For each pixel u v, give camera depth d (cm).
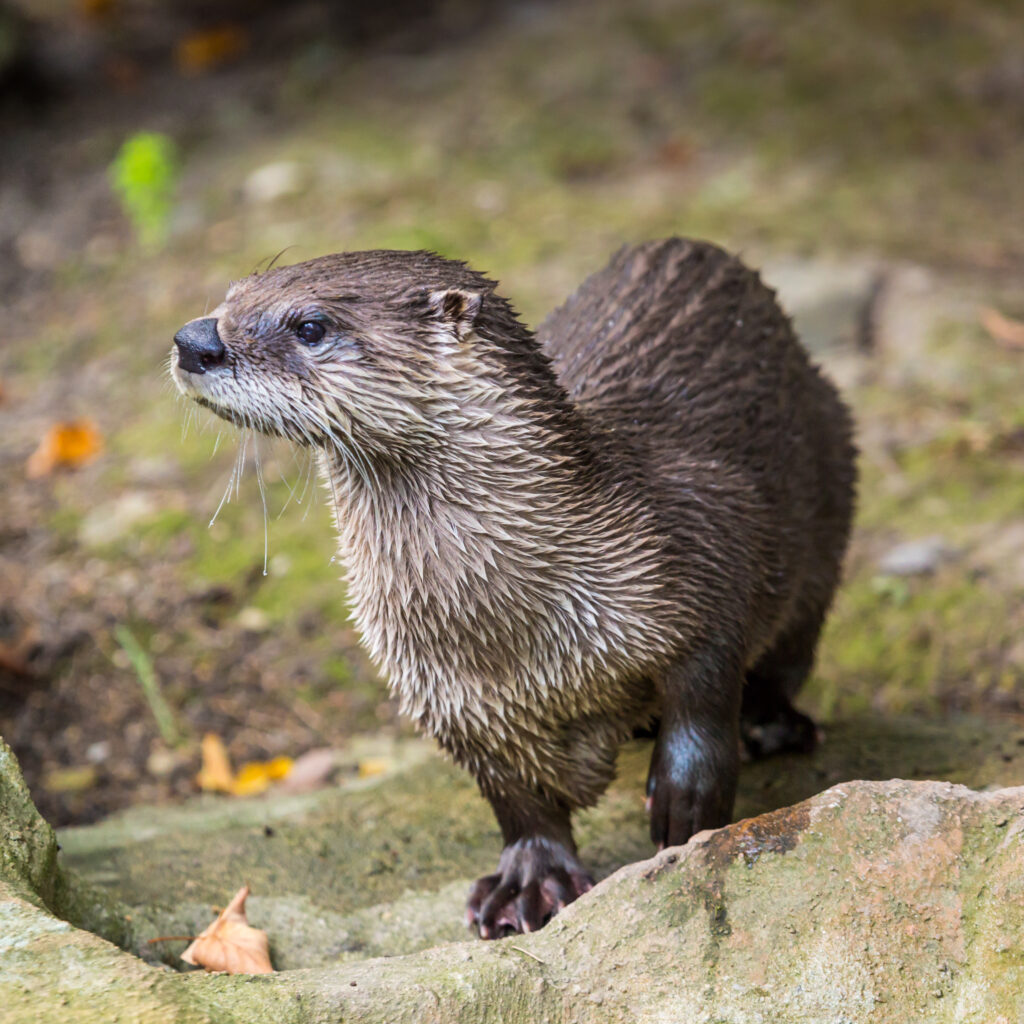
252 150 1647
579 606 544
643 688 580
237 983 447
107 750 864
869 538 947
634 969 464
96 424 1185
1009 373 1098
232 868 651
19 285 1432
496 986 458
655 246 709
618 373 623
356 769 834
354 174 1544
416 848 672
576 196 1481
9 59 1806
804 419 688
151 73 1909
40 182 1639
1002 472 988
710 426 625
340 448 535
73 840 708
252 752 864
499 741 570
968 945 443
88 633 949
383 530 546
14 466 1138
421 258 559
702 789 565
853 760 705
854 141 1588
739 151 1582
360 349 523
